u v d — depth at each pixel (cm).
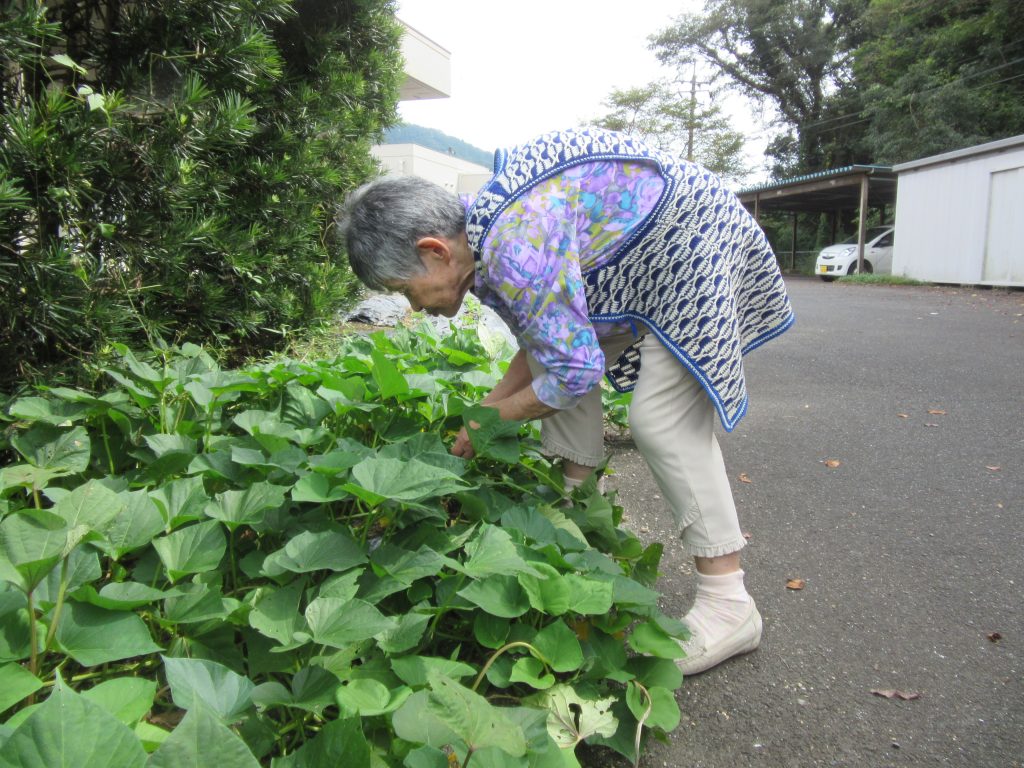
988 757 153
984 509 286
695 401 180
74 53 304
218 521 142
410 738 99
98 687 100
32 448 173
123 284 289
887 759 152
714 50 3666
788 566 240
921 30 2598
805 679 180
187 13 305
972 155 1325
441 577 154
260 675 130
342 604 119
